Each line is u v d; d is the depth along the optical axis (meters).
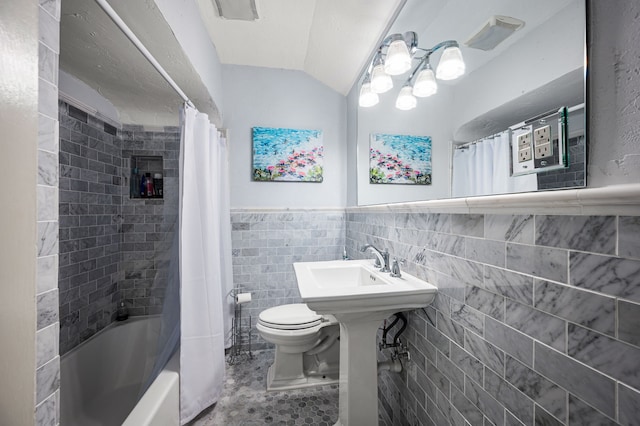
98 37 1.18
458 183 0.90
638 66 0.43
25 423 0.59
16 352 0.58
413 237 1.20
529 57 0.63
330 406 1.58
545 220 0.60
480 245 0.80
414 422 1.17
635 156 0.43
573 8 0.52
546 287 0.59
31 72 0.59
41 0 0.62
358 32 1.60
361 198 1.85
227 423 1.46
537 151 0.61
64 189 1.56
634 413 0.44
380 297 0.98
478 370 0.80
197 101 1.87
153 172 2.11
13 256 0.58
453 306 0.92
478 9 0.80
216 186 1.72
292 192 2.27
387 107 1.41
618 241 0.46
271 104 2.25
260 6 1.57
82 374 1.57
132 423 1.01
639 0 0.43
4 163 0.56
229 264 2.09
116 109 1.96
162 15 1.05
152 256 2.08
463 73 0.87
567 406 0.55
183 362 1.36
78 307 1.64
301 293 0.98
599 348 0.49
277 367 1.76
